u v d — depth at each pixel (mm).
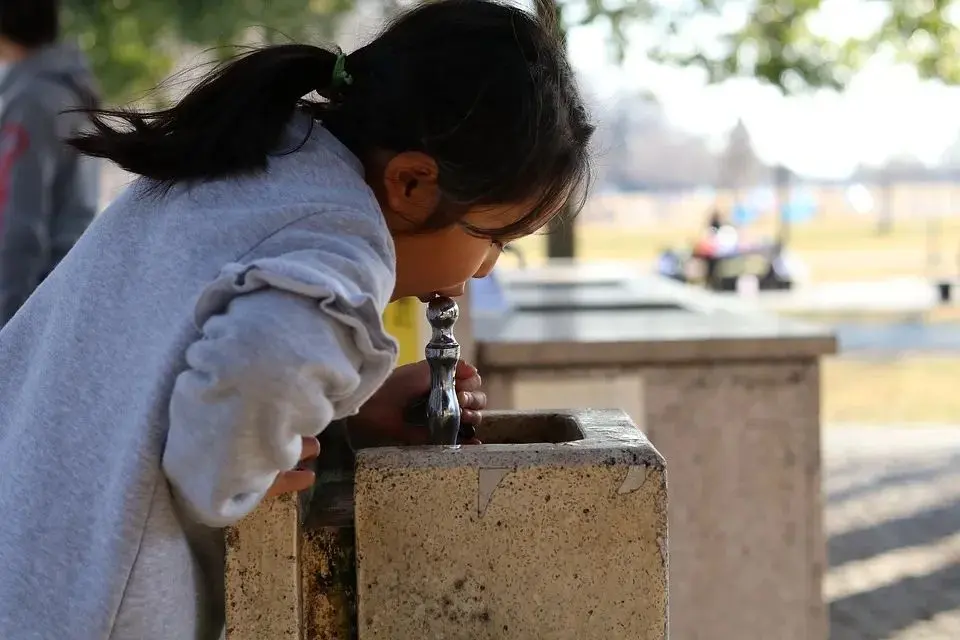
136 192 1343
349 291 1104
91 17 7594
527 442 1555
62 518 1193
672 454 3115
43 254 2895
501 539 1252
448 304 1393
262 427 1059
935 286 14555
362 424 1585
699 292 5207
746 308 4250
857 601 4242
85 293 1280
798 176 29828
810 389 3107
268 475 1104
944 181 30500
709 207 26969
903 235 27000
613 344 3098
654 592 1262
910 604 4199
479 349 3131
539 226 1371
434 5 1357
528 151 1268
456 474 1243
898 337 11695
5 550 1202
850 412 8211
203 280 1169
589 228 29875
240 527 1223
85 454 1206
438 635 1258
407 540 1248
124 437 1167
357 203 1212
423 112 1269
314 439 1241
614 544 1257
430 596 1256
